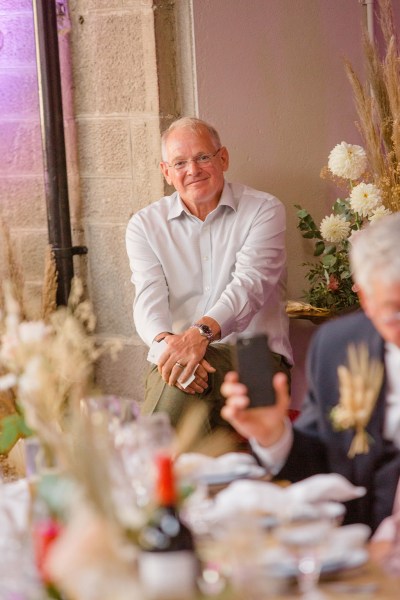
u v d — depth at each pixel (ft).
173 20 17.33
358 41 18.69
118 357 18.47
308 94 18.16
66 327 8.14
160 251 16.28
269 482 8.92
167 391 14.99
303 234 17.46
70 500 6.27
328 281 16.92
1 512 7.54
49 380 7.36
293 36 17.92
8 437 9.73
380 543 7.50
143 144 17.62
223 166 16.38
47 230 18.53
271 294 16.57
